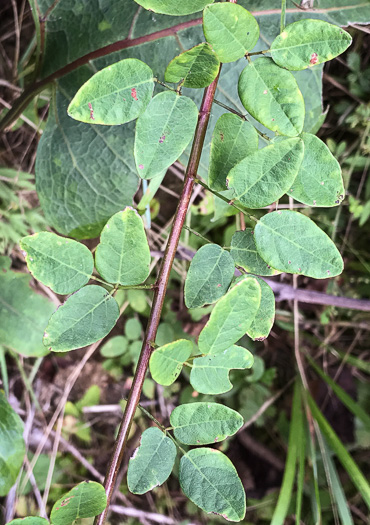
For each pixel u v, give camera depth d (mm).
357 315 330
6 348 303
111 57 228
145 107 154
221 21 142
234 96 229
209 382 161
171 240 167
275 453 347
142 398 337
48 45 236
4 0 301
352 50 279
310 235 155
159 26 222
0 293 279
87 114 150
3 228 286
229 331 153
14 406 329
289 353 347
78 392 344
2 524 307
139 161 158
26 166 313
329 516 328
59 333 156
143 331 335
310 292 300
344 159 298
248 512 337
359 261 320
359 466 344
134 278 160
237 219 281
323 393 348
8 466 258
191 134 158
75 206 241
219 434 160
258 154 154
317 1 217
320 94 232
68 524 160
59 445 336
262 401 328
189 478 160
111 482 160
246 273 166
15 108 250
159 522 336
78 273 157
